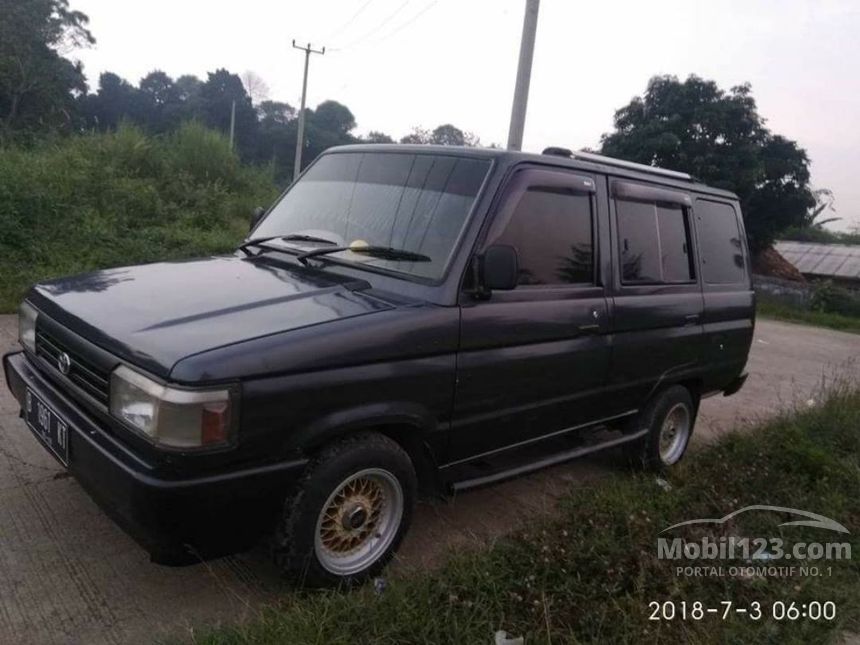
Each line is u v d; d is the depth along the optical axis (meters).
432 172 3.48
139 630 2.60
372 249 3.30
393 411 2.85
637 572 3.15
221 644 2.40
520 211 3.38
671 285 4.47
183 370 2.31
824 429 5.50
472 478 3.37
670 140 19.52
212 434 2.35
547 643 2.58
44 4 32.72
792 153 20.72
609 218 3.95
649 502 3.84
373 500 2.95
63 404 2.83
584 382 3.84
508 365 3.32
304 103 35.09
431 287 3.05
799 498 4.18
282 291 3.02
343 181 3.84
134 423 2.42
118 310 2.79
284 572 2.73
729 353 5.13
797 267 28.47
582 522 3.49
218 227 12.08
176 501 2.33
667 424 4.84
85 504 3.42
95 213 10.09
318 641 2.40
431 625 2.56
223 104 53.69
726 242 5.20
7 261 7.95
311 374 2.58
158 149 14.14
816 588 3.22
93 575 2.89
